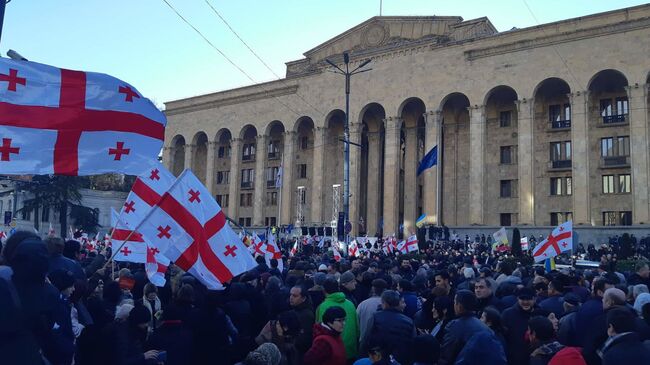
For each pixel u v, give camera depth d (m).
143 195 11.90
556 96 55.44
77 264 9.00
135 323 7.04
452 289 11.92
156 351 6.86
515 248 33.09
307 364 7.27
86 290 7.83
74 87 7.27
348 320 9.17
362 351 9.02
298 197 64.06
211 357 7.86
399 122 59.94
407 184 63.66
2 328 4.46
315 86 67.00
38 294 4.97
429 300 9.40
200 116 78.44
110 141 7.41
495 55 54.47
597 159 52.09
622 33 48.12
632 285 11.81
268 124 71.06
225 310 9.50
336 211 61.19
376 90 61.75
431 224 52.91
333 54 68.75
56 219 70.06
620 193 50.78
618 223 50.44
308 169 71.06
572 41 50.47
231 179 73.81
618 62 48.03
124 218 11.81
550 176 54.78
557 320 9.10
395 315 8.21
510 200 56.53
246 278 11.45
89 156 7.28
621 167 50.50
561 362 5.90
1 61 6.86
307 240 49.97
